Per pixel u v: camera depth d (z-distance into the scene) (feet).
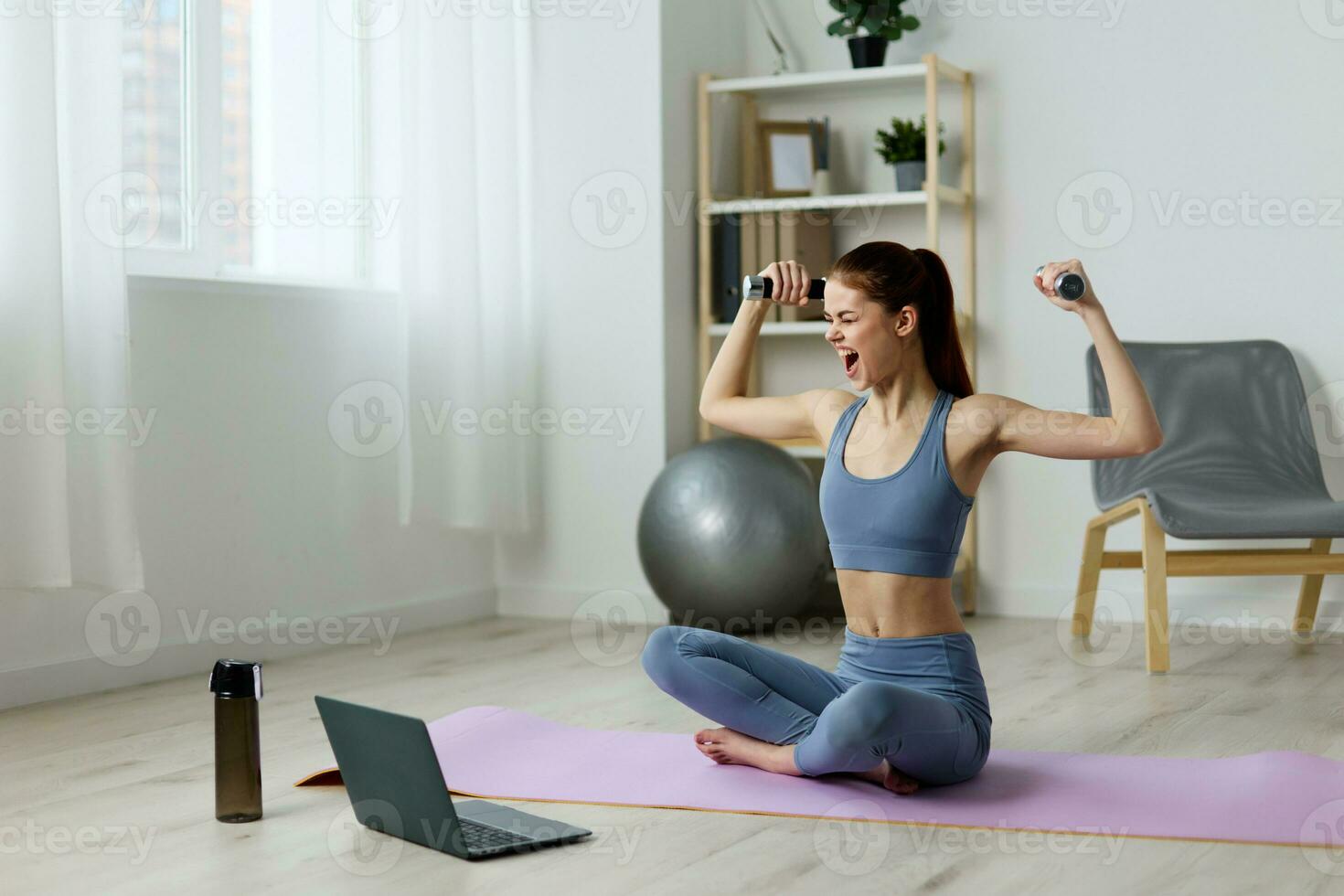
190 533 10.30
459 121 11.76
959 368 6.88
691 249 13.17
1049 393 12.78
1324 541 11.10
